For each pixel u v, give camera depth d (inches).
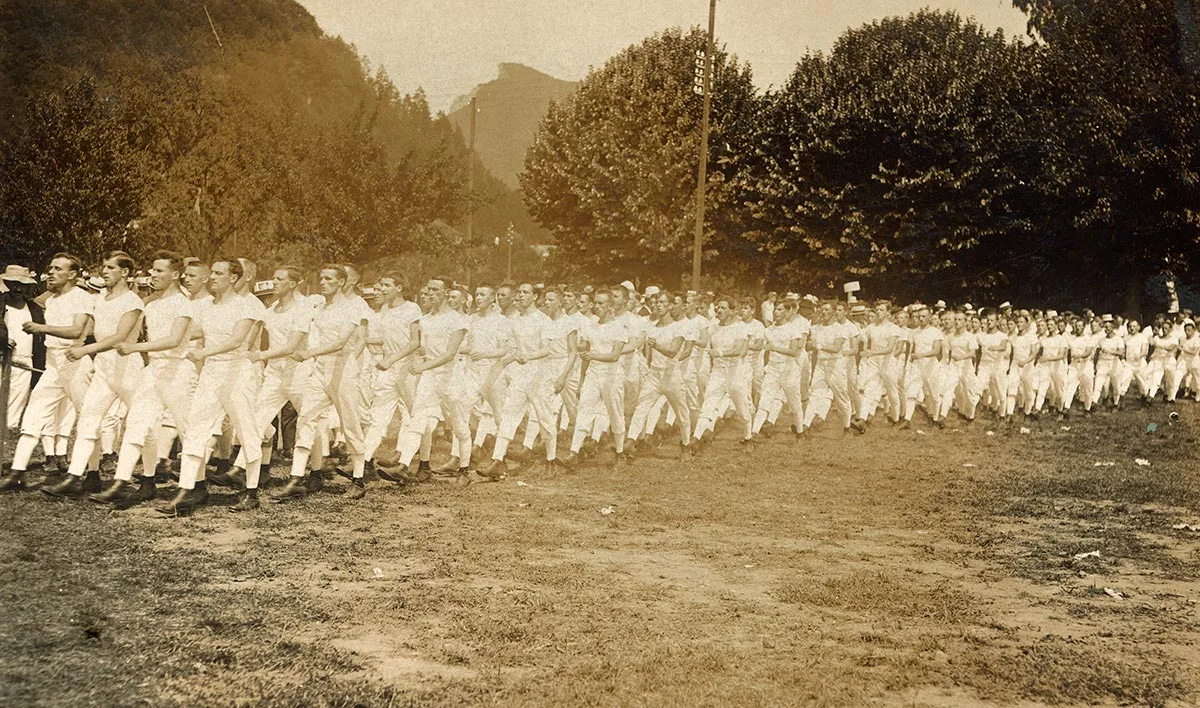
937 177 1226.0
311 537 322.0
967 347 753.0
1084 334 842.2
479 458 498.0
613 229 1520.7
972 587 293.1
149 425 349.7
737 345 540.4
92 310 373.1
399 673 205.0
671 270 1595.7
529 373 456.8
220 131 1374.3
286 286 377.7
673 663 214.5
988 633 248.1
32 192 1117.1
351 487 408.8
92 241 1112.8
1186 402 966.4
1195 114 1171.9
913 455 574.6
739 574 298.7
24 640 210.2
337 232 1476.4
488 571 289.7
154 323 348.5
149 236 1218.6
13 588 246.7
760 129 1387.8
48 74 1261.1
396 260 1595.7
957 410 784.3
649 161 1456.7
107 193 1132.5
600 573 292.0
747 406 547.8
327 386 386.0
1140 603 281.1
